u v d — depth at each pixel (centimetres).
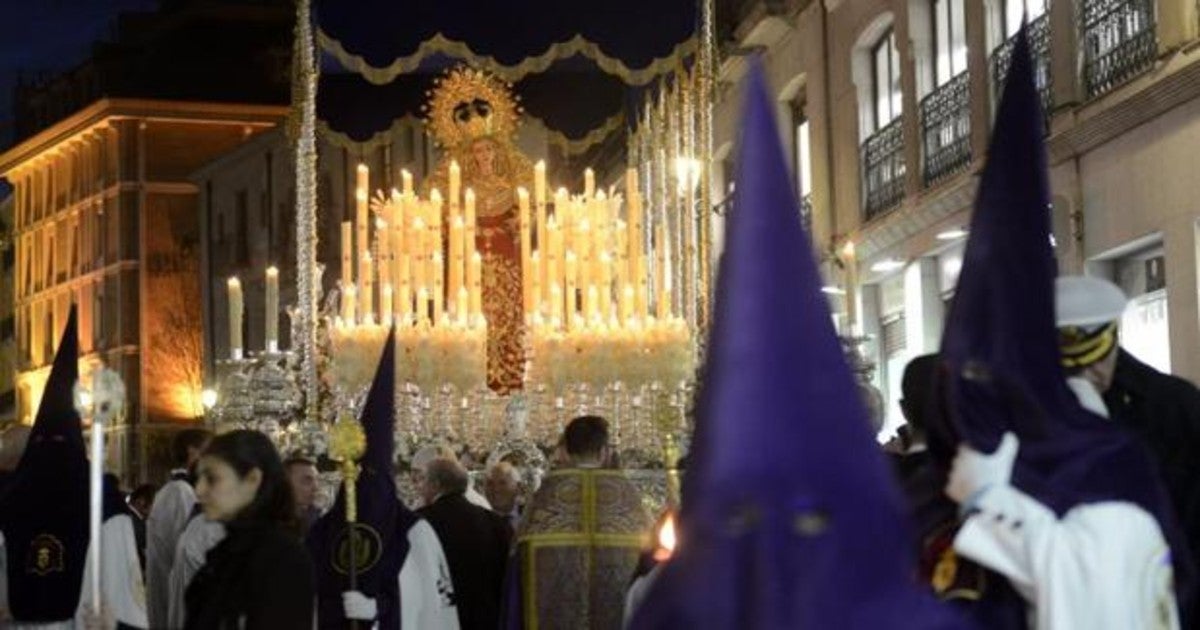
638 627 330
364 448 917
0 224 7988
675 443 1027
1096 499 439
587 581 1062
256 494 629
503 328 1792
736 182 332
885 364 2220
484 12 1783
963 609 443
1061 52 1672
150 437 6306
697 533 315
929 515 467
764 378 313
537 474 1552
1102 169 1639
